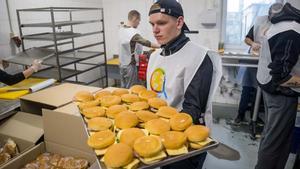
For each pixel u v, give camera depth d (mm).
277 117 1711
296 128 1985
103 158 648
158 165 634
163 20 922
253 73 2777
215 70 941
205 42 3488
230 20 3381
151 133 744
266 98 1788
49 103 1387
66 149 1296
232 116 3125
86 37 3523
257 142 2498
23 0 2449
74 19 3248
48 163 1258
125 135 721
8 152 1360
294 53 1520
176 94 981
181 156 657
